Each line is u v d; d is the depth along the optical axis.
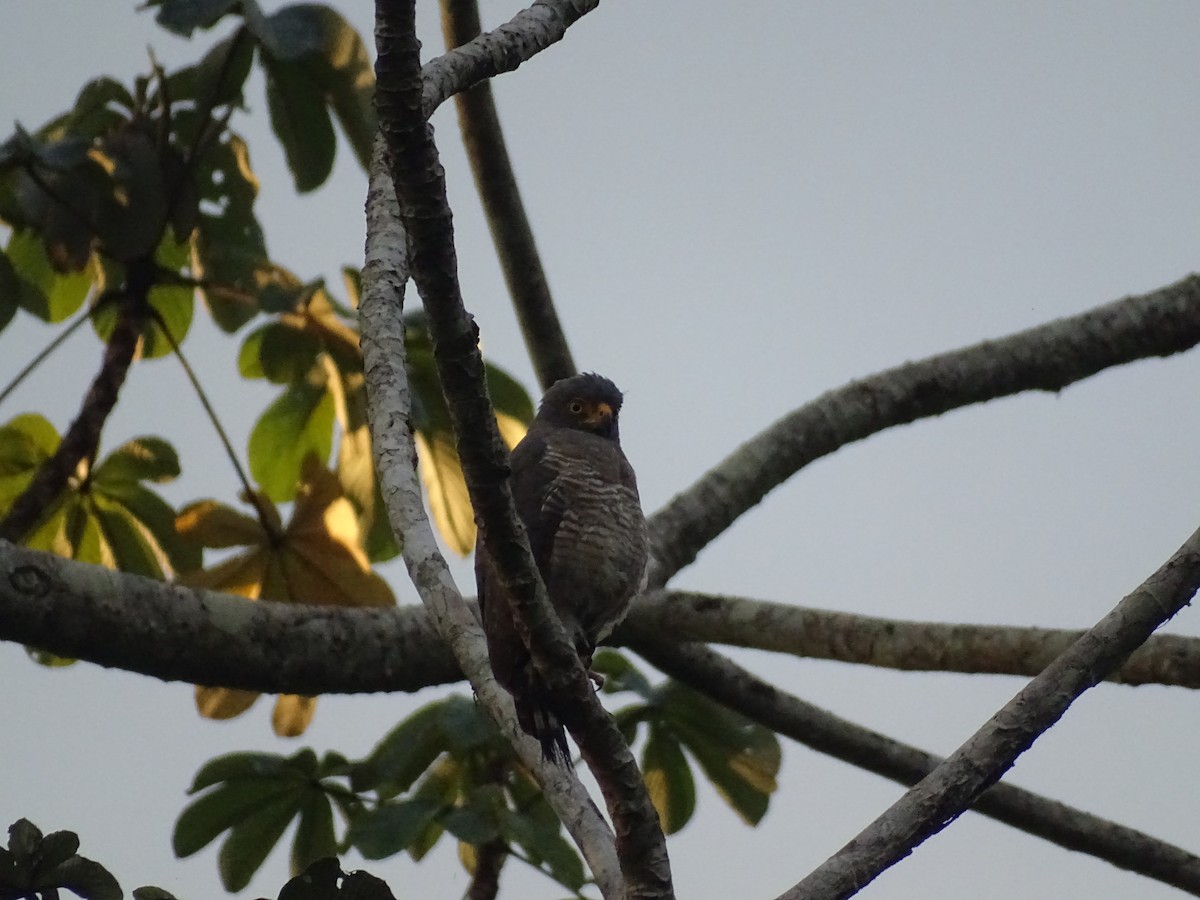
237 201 12.59
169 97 12.09
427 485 12.14
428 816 9.39
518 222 12.05
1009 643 9.80
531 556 6.82
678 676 11.09
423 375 11.93
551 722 8.02
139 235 11.58
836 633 10.23
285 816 10.09
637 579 10.23
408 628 9.96
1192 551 7.56
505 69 8.01
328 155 12.17
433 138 6.16
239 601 9.66
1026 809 10.47
